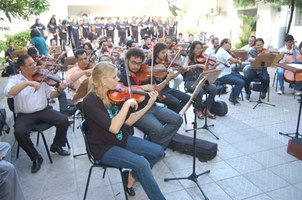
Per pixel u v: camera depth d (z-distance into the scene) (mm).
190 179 2307
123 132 1967
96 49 5906
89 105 1779
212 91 3795
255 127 3592
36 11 3760
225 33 13773
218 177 2449
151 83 2908
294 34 9312
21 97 2625
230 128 3568
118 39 11945
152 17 11883
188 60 4117
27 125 2596
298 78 3789
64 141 2865
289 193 2209
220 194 2207
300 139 2859
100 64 1810
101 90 1834
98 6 16141
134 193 2201
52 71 3590
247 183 2354
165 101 3326
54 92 2871
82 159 2822
